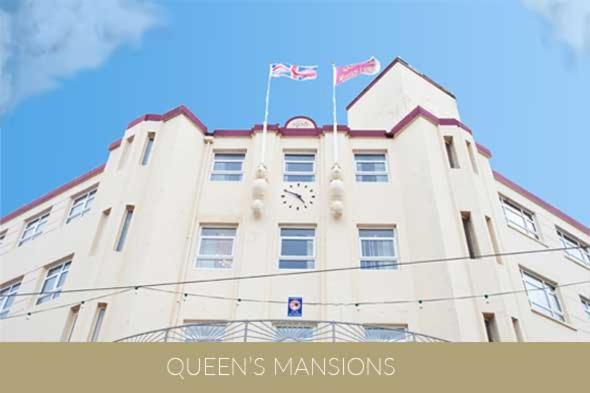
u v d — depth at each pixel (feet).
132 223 57.47
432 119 69.00
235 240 58.90
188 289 53.72
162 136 66.49
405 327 51.03
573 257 72.69
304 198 61.87
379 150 68.44
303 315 51.70
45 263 64.59
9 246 72.84
